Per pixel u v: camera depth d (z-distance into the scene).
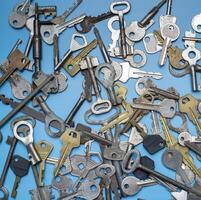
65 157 1.14
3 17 1.21
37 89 1.15
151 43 1.19
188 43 1.18
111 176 1.13
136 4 1.21
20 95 1.17
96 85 1.16
